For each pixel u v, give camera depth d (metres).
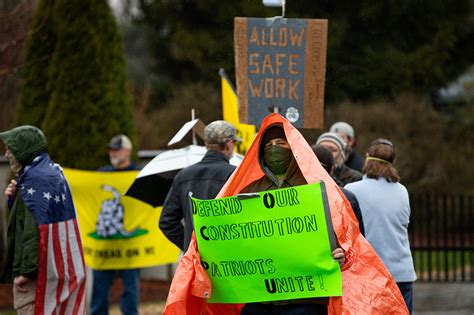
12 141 13.09
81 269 13.55
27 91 23.80
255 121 15.50
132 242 19.61
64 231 13.25
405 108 39.88
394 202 13.41
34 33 23.77
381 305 10.27
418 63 39.78
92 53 23.33
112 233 19.53
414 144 39.91
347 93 40.28
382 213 13.32
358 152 38.25
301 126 15.47
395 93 40.25
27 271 12.90
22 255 12.97
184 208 13.03
